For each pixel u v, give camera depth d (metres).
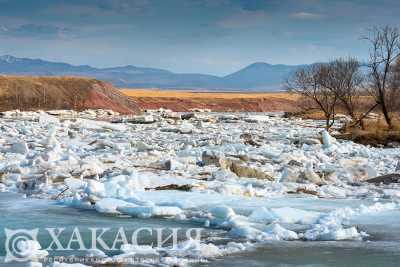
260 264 9.10
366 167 19.97
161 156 24.16
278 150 27.78
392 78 43.62
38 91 104.50
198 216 12.77
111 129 46.50
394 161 24.17
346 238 10.81
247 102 157.50
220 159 20.34
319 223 12.04
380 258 9.44
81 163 19.92
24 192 16.08
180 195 15.09
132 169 18.81
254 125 57.03
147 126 52.97
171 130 45.78
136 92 187.12
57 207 13.88
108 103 110.12
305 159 23.64
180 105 144.88
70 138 35.28
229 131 45.03
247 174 18.91
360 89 48.59
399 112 43.94
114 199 13.88
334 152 27.77
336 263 9.16
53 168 19.39
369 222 12.16
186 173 19.14
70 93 108.06
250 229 11.15
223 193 15.56
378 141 34.25
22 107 98.44
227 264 9.08
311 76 50.34
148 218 12.70
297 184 17.16
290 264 9.08
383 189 16.83
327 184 17.94
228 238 10.91
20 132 40.66
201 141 33.09
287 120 68.88
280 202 14.55
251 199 14.89
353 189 17.05
